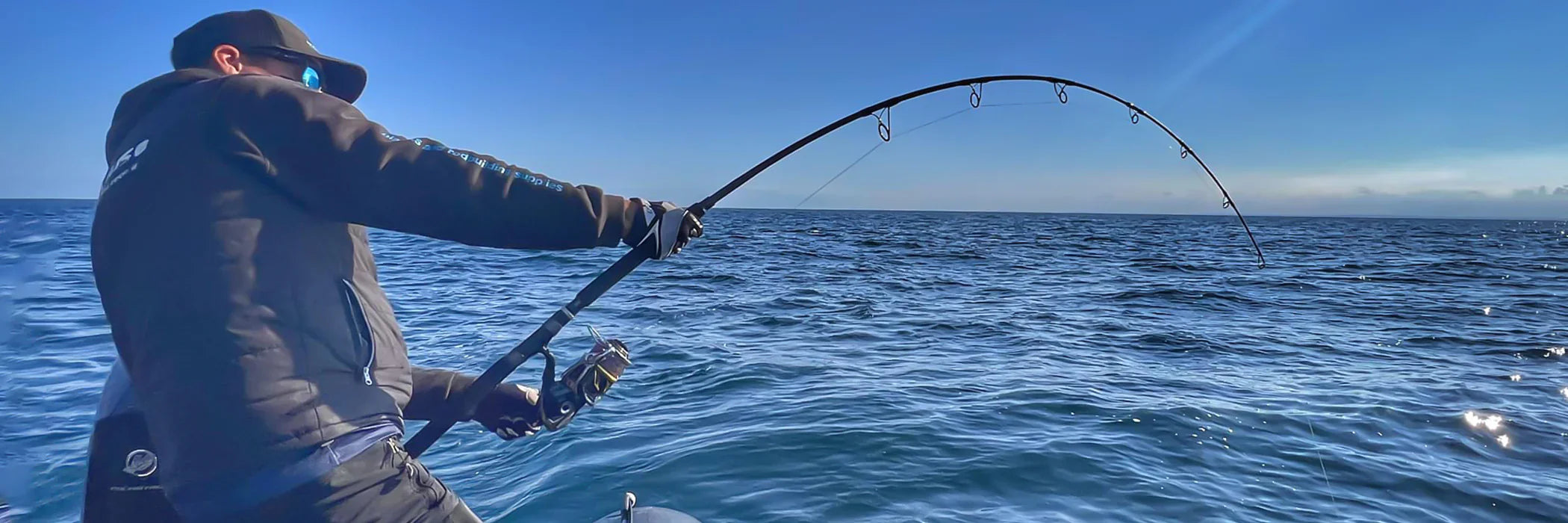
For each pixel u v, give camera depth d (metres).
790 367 7.02
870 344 8.48
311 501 1.40
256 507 1.37
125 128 1.52
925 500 3.82
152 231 1.37
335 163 1.40
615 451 4.46
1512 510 4.01
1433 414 5.71
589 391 1.88
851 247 29.58
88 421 4.59
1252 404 5.83
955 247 31.27
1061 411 5.50
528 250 1.52
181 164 1.38
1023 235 47.31
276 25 1.62
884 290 14.42
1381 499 4.11
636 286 14.34
